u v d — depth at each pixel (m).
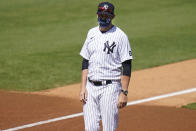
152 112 30.05
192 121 27.88
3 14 82.38
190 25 69.06
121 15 78.94
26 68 45.66
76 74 43.25
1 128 26.70
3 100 33.81
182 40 59.25
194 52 52.28
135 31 66.19
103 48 19.34
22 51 54.22
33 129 26.45
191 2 88.81
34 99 34.22
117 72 19.72
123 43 19.47
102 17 19.16
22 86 38.75
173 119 28.31
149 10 82.69
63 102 33.31
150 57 50.47
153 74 42.66
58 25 72.56
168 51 53.22
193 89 36.72
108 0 92.25
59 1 93.69
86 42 19.98
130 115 29.31
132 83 39.41
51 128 26.59
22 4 91.88
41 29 69.75
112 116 19.75
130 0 92.00
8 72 43.94
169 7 84.75
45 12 83.56
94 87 19.72
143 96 34.91
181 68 44.75
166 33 63.97
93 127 19.84
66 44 58.12
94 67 19.61
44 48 55.88
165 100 33.53
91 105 19.81
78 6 87.94
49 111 30.62
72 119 28.45
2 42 60.47
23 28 70.88
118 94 19.86
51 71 44.38
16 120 28.45
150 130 25.91
